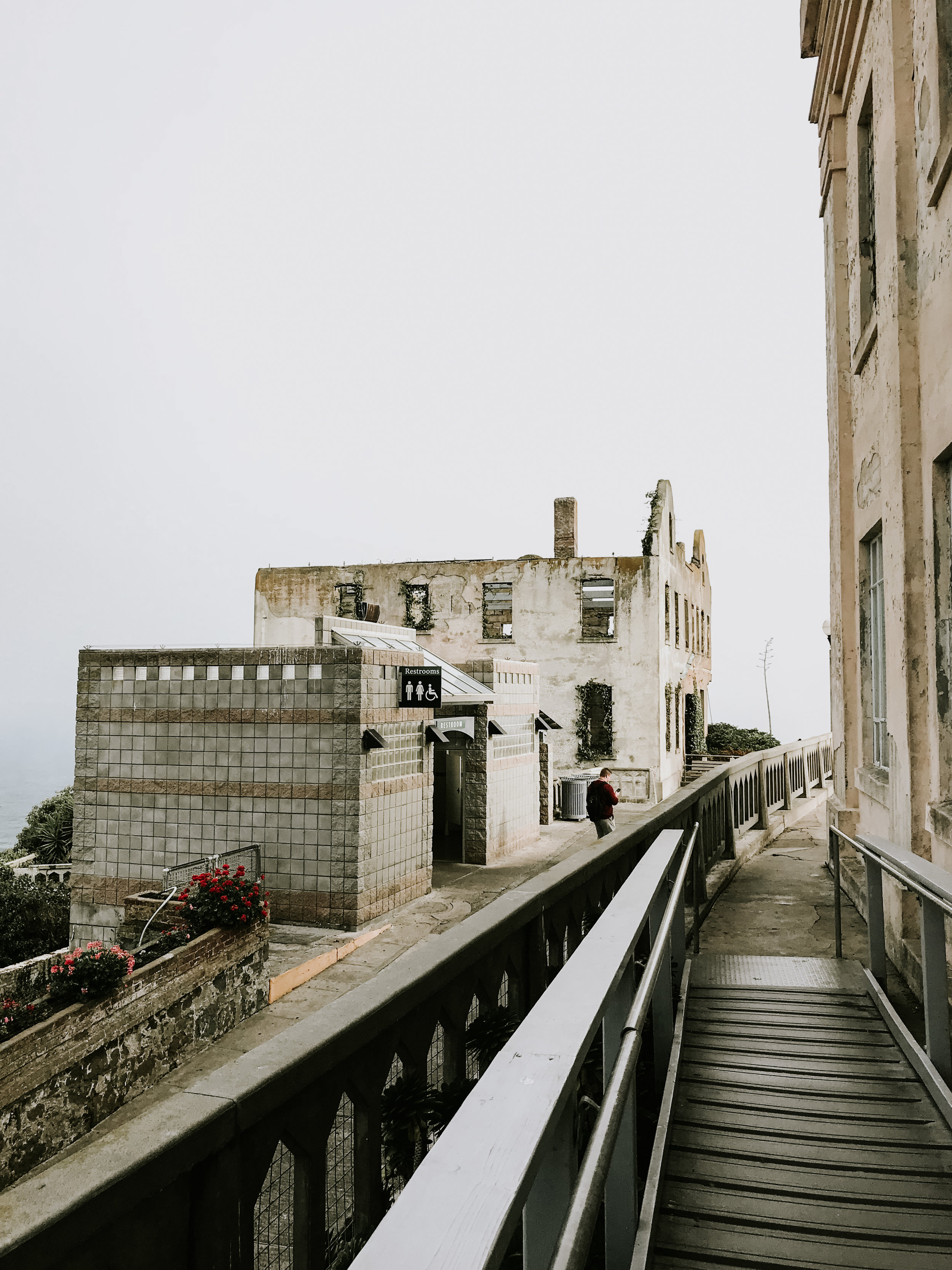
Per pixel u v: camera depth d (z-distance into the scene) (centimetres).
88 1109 823
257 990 1093
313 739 1419
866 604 782
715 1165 310
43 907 1659
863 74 696
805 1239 268
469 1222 91
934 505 520
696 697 4147
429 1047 208
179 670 1496
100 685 1539
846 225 866
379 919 1458
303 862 1419
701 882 689
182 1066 950
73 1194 98
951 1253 260
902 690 554
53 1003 833
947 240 484
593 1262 262
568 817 2697
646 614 3262
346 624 1823
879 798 670
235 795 1456
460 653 3506
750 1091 366
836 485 884
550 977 318
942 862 472
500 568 3462
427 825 1659
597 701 3312
